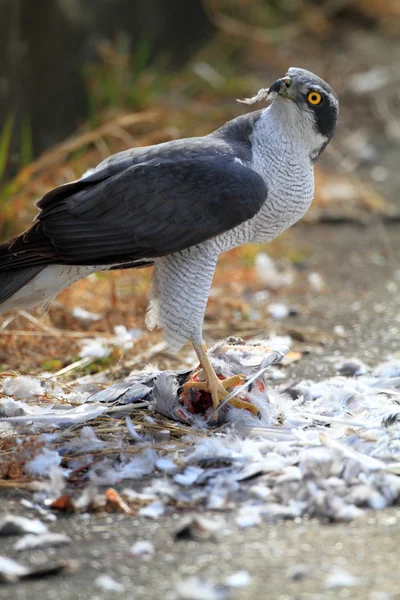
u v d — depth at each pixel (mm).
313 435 8055
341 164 18797
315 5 26078
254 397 8531
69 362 10727
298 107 8641
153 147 8805
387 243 15570
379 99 21594
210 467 7664
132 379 9195
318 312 12695
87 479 7617
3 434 8312
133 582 6023
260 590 5840
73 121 17734
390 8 26312
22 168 15461
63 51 17266
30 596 5891
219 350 9203
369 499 7020
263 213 8859
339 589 5820
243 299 13227
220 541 6531
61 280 8711
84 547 6520
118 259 8531
